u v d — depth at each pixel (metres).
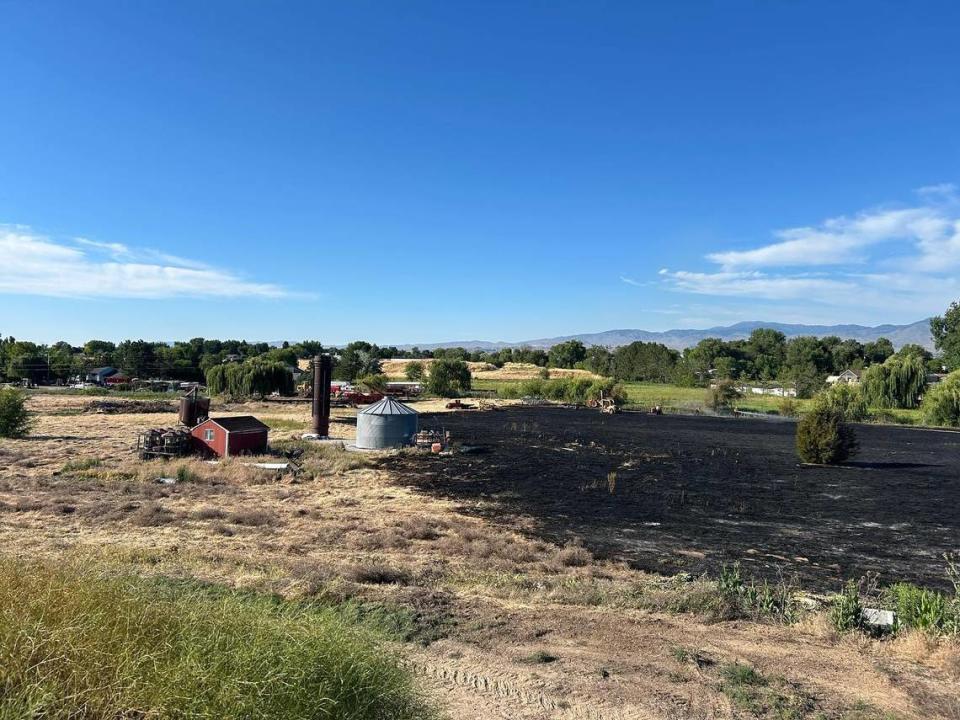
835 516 20.41
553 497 23.36
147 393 82.25
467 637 8.16
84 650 3.81
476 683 6.75
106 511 17.83
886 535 17.88
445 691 6.51
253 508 19.52
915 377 68.00
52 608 4.05
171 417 54.16
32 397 74.69
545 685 6.75
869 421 59.91
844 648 8.23
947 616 8.96
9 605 3.97
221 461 29.03
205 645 4.13
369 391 76.75
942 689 6.91
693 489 25.22
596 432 46.78
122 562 11.48
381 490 23.91
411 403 74.88
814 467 31.20
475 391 90.94
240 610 4.75
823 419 32.47
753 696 6.57
